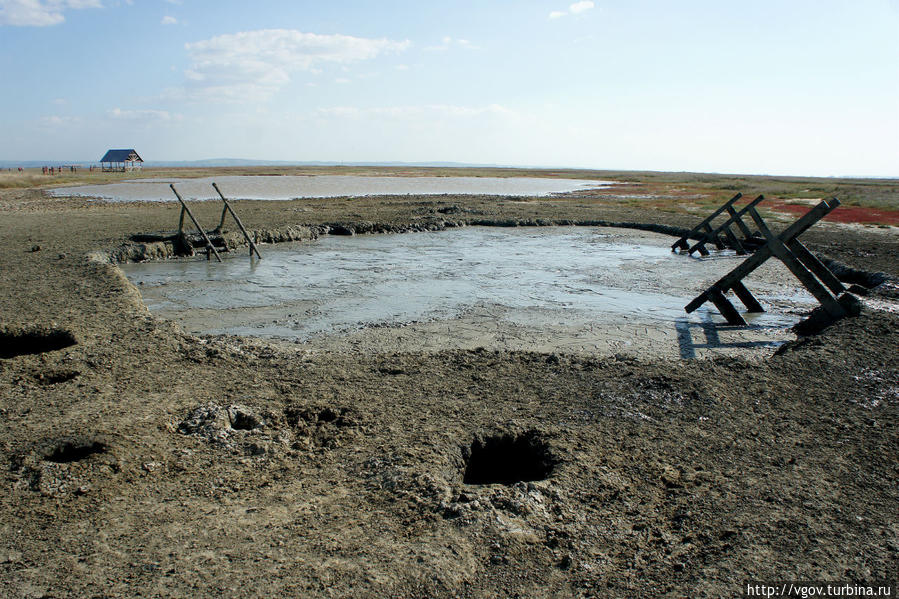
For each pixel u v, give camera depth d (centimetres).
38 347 838
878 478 484
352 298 1259
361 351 883
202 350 788
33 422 549
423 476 470
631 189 5441
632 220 2684
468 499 437
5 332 827
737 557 382
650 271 1614
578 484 466
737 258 1850
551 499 445
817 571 369
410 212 2858
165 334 844
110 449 496
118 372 692
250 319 1078
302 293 1300
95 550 375
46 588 338
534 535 402
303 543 386
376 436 549
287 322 1061
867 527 417
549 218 2706
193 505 430
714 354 909
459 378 715
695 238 2245
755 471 493
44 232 1916
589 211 3044
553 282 1453
